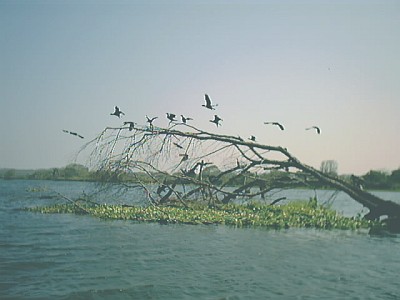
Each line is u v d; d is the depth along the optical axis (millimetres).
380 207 28391
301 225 27219
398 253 19188
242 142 29156
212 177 34188
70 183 115000
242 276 14703
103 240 21094
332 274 15281
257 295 12680
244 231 24703
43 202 43938
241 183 36156
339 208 45125
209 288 13234
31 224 26406
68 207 33000
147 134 28188
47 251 18406
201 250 18953
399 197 70812
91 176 30297
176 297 12328
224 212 29703
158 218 27734
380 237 23734
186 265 16078
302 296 12688
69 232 23438
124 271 15102
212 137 29016
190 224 26906
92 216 30141
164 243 20453
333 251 19391
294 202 36344
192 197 34219
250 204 34594
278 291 13109
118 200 37531
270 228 26188
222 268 15758
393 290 13453
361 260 17672
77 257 17266
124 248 19156
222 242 21016
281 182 31891
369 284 14109
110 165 28531
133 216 28609
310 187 32562
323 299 12453
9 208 36219
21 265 15859
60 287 13164
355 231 26000
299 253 18812
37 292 12648
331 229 26562
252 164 30688
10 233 23016
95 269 15336
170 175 30344
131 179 30438
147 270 15289
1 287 13102
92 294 12508
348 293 13062
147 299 12148
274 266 16297
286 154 29484
